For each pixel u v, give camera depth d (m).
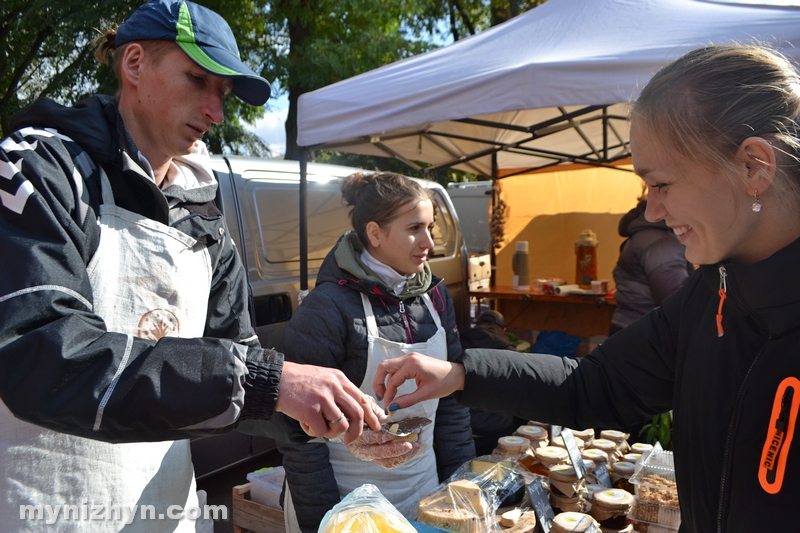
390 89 3.44
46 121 1.24
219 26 1.36
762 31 2.59
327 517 1.22
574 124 5.08
